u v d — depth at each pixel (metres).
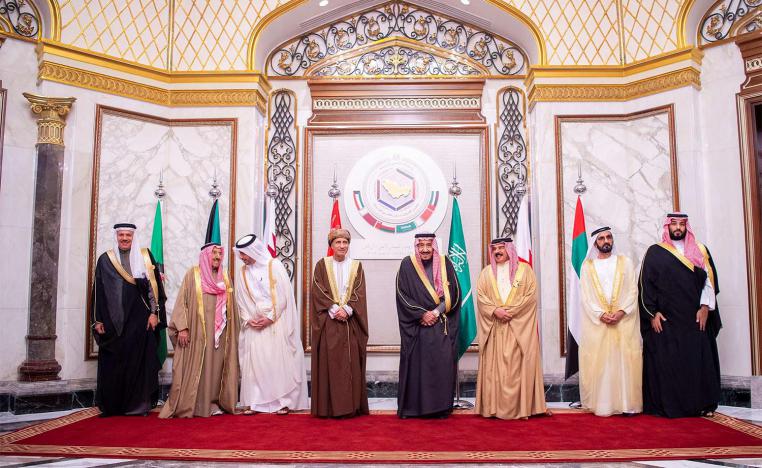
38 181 4.77
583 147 5.41
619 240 5.29
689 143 5.03
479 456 3.04
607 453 3.09
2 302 4.64
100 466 2.89
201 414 4.27
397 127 5.75
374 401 5.12
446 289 4.28
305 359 5.53
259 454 3.10
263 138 5.81
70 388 4.70
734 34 5.04
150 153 5.36
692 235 4.38
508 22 5.70
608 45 5.51
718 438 3.43
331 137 5.82
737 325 4.79
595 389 4.25
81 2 5.12
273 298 4.43
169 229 5.38
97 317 4.40
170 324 4.38
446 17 5.95
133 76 5.30
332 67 5.93
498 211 5.70
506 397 4.09
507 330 4.21
